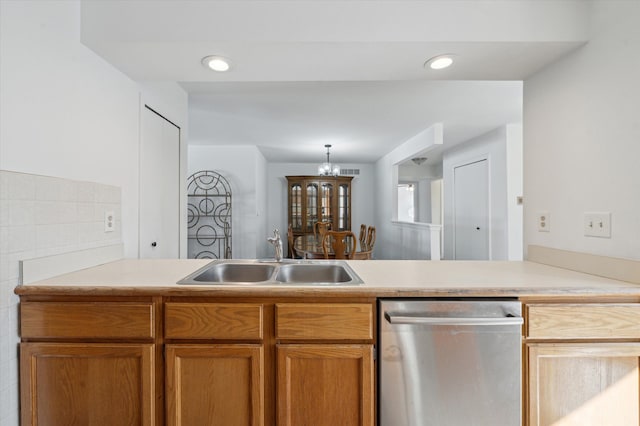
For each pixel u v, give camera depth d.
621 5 1.17
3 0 1.05
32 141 1.15
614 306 1.09
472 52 1.42
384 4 1.33
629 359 1.10
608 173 1.23
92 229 1.47
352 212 6.76
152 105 2.03
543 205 1.58
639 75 1.12
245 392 1.11
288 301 1.12
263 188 5.93
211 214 4.93
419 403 1.10
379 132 4.09
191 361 1.11
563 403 1.11
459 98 2.86
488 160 4.12
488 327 1.09
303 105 3.05
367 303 1.12
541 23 1.33
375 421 1.12
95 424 1.12
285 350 1.10
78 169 1.38
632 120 1.14
